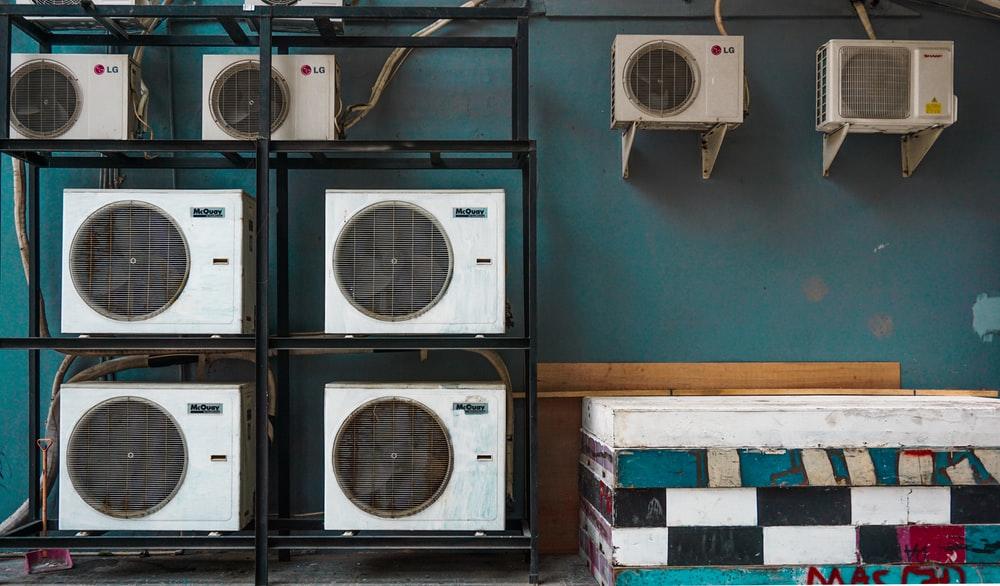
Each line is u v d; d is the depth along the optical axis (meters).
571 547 3.98
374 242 3.38
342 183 4.09
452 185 4.12
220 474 3.40
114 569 3.60
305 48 4.09
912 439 3.22
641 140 4.17
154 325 3.42
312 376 4.05
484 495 3.37
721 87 3.81
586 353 4.12
